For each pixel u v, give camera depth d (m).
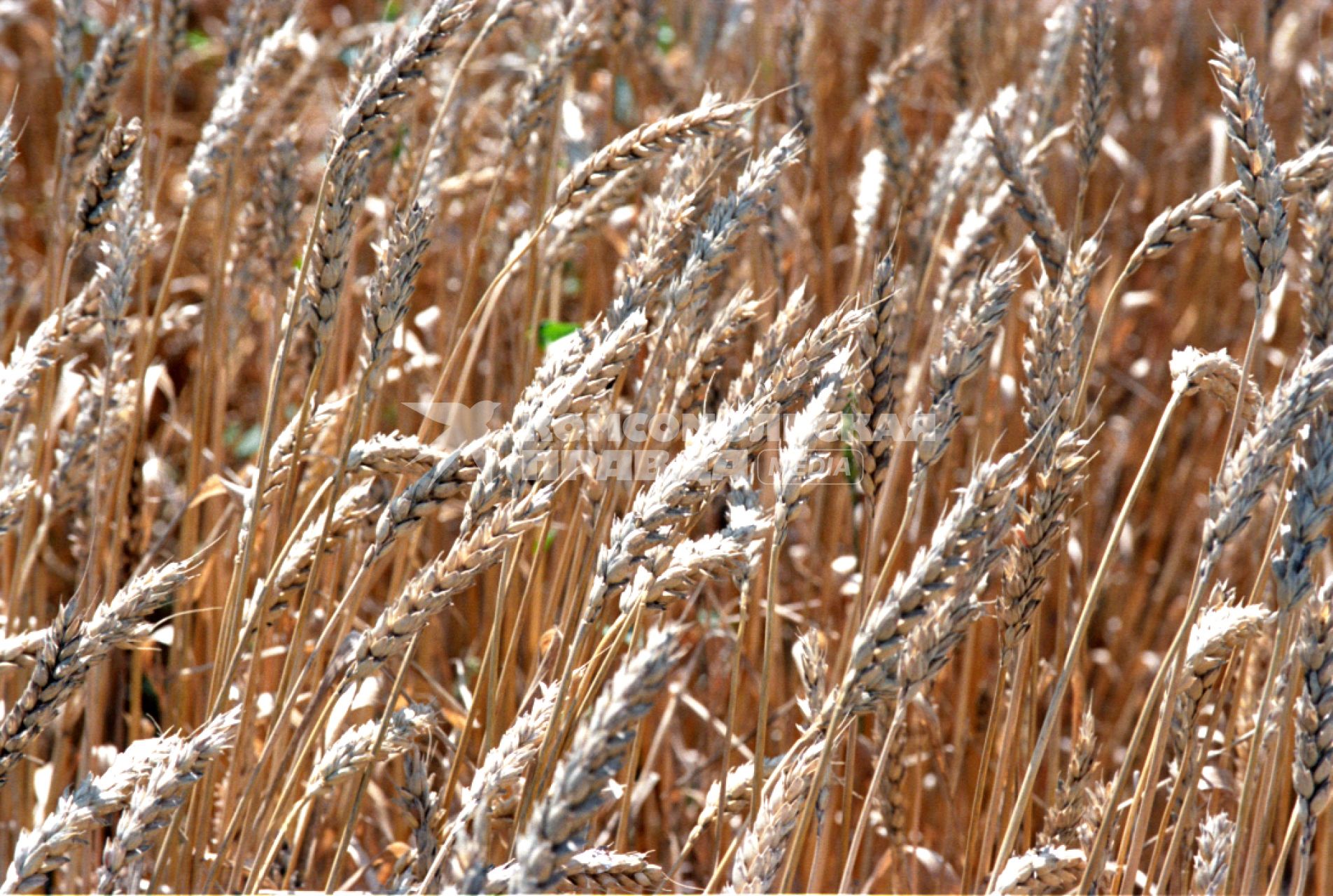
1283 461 1.63
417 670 1.85
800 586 2.20
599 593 1.60
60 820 1.58
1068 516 1.80
